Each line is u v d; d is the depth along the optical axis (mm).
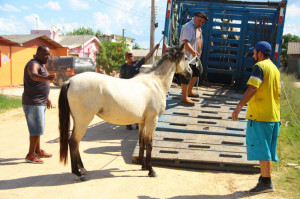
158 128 5871
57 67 19781
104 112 4262
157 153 5211
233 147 5316
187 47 6133
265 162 3926
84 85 4141
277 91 3979
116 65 27625
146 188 4160
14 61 20219
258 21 8016
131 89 4449
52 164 5168
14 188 4031
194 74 6762
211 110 6410
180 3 8453
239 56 8125
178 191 4078
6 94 14578
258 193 3971
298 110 9461
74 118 4227
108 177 4574
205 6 8477
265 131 3908
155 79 4859
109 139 7164
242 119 6160
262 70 3846
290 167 4992
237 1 8164
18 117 9812
